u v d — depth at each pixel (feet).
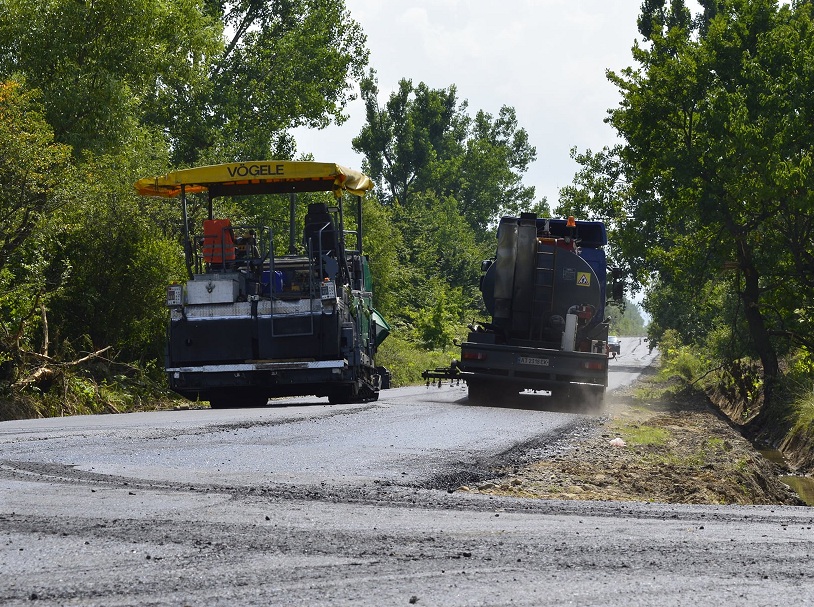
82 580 49.98
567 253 219.61
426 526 67.97
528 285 219.61
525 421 167.32
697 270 322.75
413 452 114.62
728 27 323.98
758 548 63.41
